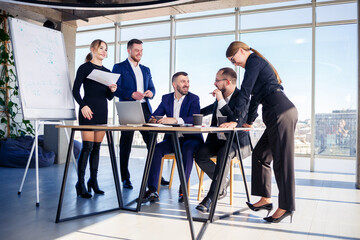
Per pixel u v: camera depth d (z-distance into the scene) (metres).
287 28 5.98
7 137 6.60
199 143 3.35
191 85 6.86
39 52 3.34
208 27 6.61
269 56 6.18
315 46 5.59
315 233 2.30
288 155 2.46
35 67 3.26
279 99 2.49
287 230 2.36
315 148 5.82
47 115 3.25
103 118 3.41
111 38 7.43
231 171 3.10
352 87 5.66
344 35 5.66
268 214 2.73
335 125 5.72
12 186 3.88
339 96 5.73
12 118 6.62
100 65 3.49
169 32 6.90
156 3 3.97
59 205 2.48
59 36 3.64
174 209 2.91
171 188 3.91
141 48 3.95
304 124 5.88
